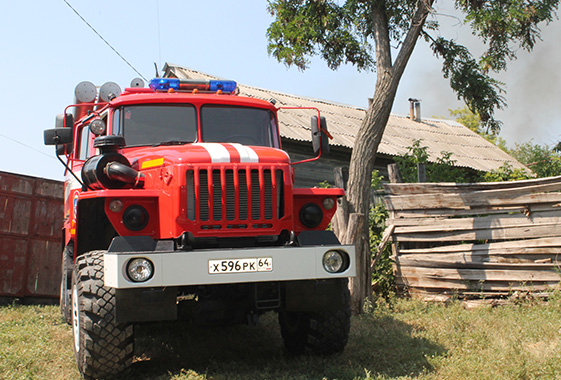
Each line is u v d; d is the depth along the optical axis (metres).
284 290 5.20
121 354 4.75
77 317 5.14
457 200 8.41
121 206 4.92
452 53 10.44
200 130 6.15
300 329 5.77
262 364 5.46
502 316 7.00
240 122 6.32
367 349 5.71
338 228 8.66
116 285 4.42
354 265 4.97
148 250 4.68
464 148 19.97
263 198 5.02
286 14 11.01
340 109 18.77
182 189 4.84
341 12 10.80
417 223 8.73
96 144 5.35
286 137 13.43
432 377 4.71
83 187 5.82
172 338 6.70
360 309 7.98
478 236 8.26
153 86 6.51
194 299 5.27
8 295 10.89
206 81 6.67
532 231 7.80
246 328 7.23
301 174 14.57
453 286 8.34
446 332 6.21
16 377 4.90
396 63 9.27
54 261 11.57
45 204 11.55
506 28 9.75
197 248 4.95
